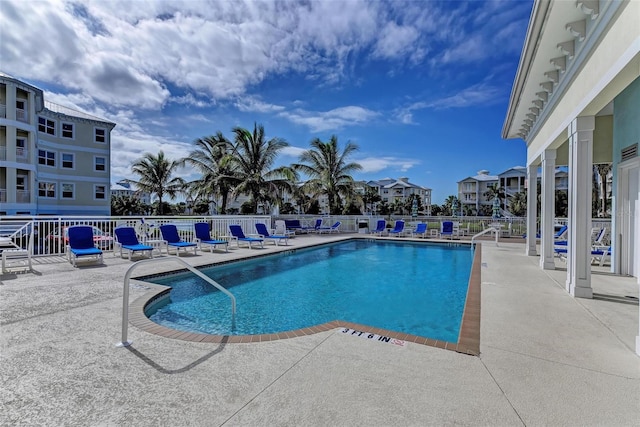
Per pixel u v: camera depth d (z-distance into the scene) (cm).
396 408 212
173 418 202
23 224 773
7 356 286
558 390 237
